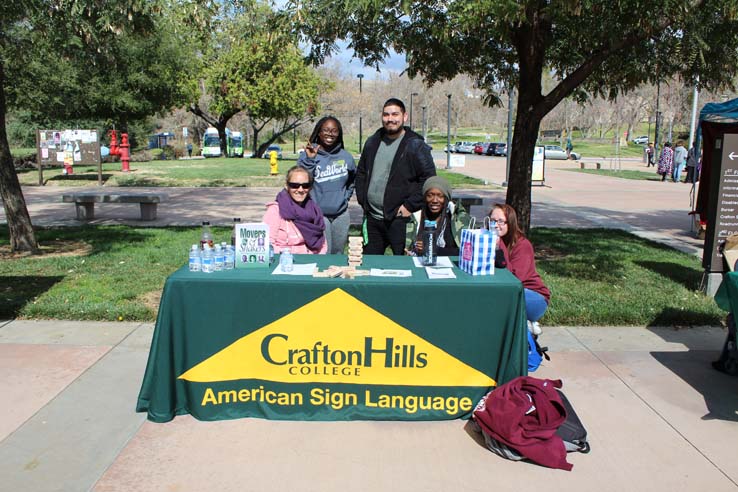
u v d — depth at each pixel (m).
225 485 3.19
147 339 5.29
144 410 3.88
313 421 3.88
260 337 3.82
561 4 5.59
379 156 5.37
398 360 3.85
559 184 23.77
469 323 3.81
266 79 34.88
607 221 13.23
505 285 3.78
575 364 4.87
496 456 3.51
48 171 23.75
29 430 3.71
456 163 24.38
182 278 3.79
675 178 25.02
